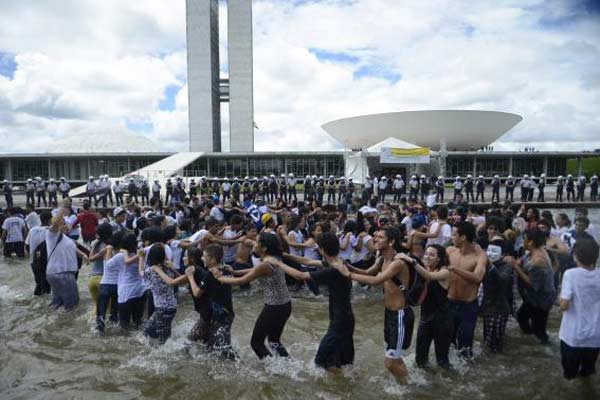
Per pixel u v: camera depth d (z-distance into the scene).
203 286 4.89
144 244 6.18
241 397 4.29
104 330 6.10
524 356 5.25
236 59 61.03
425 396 4.31
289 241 7.97
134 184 24.03
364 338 6.02
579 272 4.16
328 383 4.55
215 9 64.81
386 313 4.46
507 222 8.34
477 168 44.56
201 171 44.31
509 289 6.35
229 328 5.02
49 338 5.86
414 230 8.19
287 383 4.54
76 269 7.14
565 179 29.92
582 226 6.91
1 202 27.05
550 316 6.88
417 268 4.29
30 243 7.86
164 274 5.34
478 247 4.97
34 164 42.84
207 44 60.09
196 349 5.29
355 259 8.25
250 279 4.61
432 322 4.74
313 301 7.79
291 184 25.72
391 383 4.56
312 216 10.40
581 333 4.14
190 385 4.53
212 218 8.23
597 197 27.64
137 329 6.11
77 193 29.00
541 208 23.72
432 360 5.12
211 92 60.59
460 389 4.45
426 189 24.61
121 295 5.97
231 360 4.97
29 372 4.88
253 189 25.00
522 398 4.27
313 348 5.61
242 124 61.19
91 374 4.80
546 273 5.40
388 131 49.59
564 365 4.34
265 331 4.76
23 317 6.72
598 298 4.14
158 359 5.13
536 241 5.46
